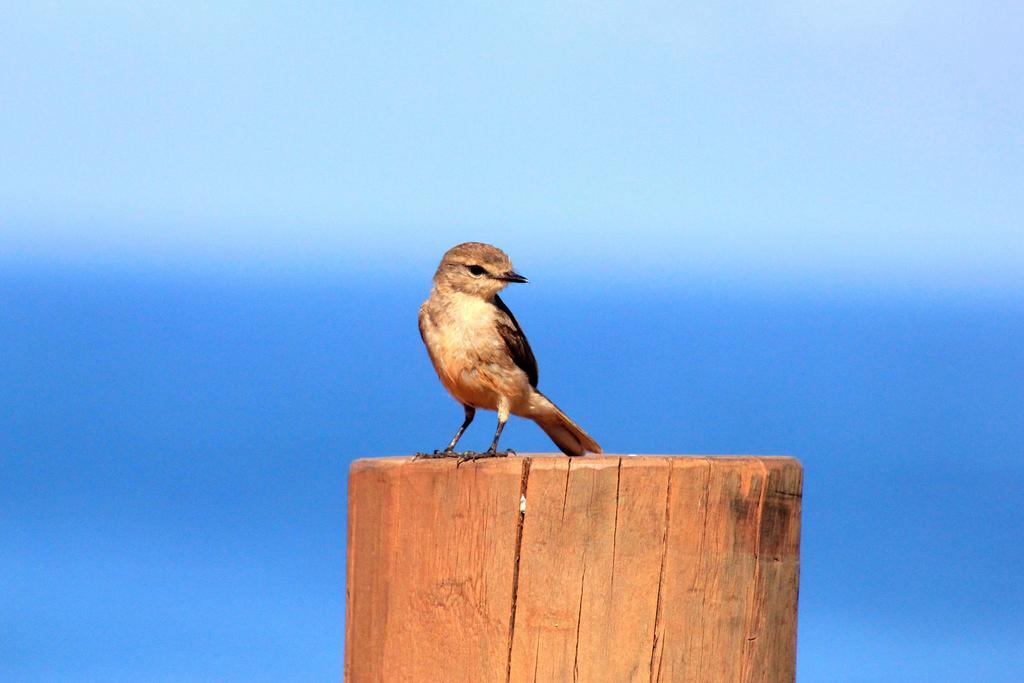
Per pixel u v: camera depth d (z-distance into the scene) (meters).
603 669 8.23
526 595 8.25
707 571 8.42
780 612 8.73
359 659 9.09
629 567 8.27
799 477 8.77
